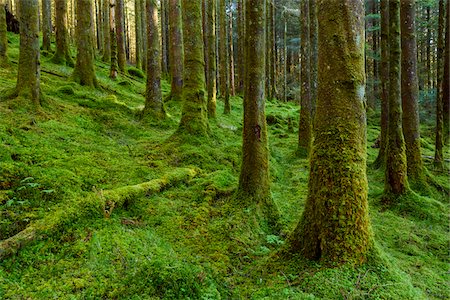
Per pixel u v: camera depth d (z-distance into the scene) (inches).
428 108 837.8
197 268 147.3
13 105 269.7
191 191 234.8
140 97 555.2
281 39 1530.5
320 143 149.2
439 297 151.8
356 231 139.3
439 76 420.8
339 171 142.6
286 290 127.9
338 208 140.7
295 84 1462.8
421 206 279.9
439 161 423.5
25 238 138.7
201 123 339.0
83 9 449.1
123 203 191.5
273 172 353.1
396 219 263.6
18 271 127.5
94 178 217.3
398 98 296.2
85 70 453.7
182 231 185.3
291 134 641.6
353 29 145.3
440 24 418.3
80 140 274.1
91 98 388.8
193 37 339.0
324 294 123.2
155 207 201.6
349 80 144.5
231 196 229.3
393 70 295.9
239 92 1101.7
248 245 184.2
